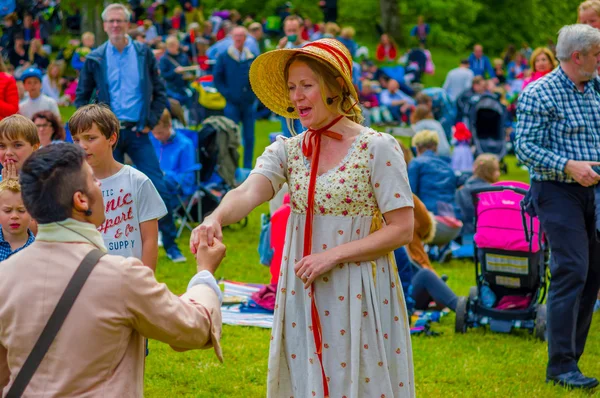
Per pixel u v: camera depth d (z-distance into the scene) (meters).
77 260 2.52
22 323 2.48
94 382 2.49
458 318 6.26
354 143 3.32
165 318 2.57
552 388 4.98
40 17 20.86
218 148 9.73
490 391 5.00
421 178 8.63
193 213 10.16
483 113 13.81
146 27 21.39
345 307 3.29
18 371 2.49
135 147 7.56
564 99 4.83
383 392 3.30
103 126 4.04
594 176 4.62
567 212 4.81
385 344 3.34
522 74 24.38
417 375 5.29
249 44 15.54
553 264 4.88
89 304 2.48
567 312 4.88
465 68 19.95
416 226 6.66
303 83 3.29
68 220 2.56
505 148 13.95
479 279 6.39
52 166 2.53
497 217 6.05
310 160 3.38
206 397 4.84
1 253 4.04
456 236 8.88
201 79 12.98
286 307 3.39
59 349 2.47
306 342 3.35
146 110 7.41
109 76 7.39
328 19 26.64
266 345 5.80
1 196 3.94
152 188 4.19
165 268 7.94
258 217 10.86
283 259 3.41
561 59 4.86
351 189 3.29
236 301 6.94
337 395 3.29
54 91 17.80
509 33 39.69
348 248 3.24
